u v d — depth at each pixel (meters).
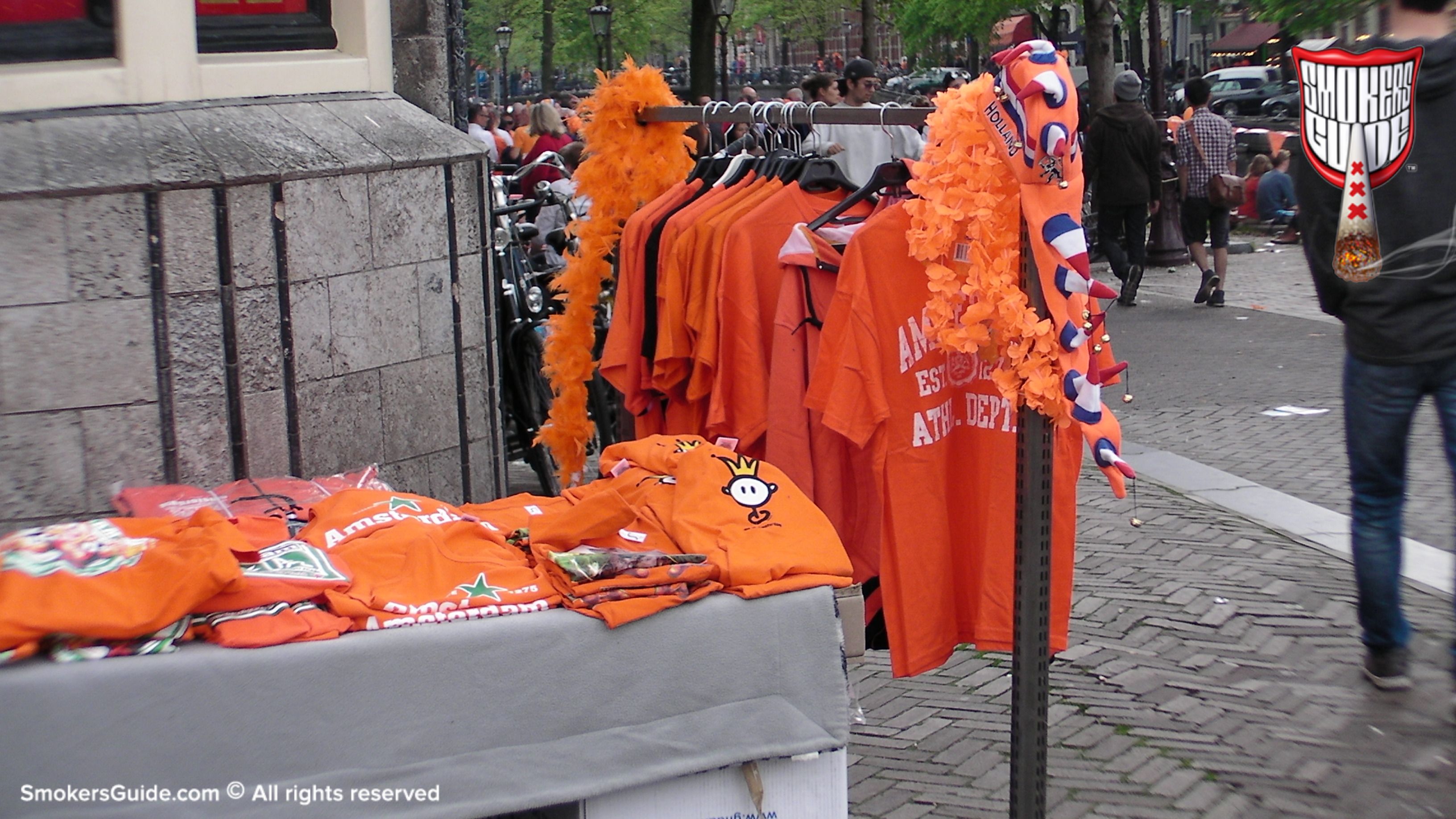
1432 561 5.11
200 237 3.91
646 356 3.86
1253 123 26.64
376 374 4.46
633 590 2.56
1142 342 9.60
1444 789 3.45
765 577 2.65
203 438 3.98
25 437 3.68
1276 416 7.45
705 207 3.73
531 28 47.34
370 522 2.71
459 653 2.44
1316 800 3.40
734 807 2.69
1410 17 3.55
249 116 4.21
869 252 3.13
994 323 2.80
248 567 2.46
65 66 3.91
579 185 4.43
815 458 3.41
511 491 6.88
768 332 3.54
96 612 2.27
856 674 4.32
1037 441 2.79
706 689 2.60
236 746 2.33
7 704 2.21
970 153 2.82
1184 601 4.77
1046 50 2.57
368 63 4.65
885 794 3.50
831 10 46.38
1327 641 4.40
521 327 6.30
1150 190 10.88
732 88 39.62
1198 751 3.68
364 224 4.36
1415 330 3.65
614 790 2.54
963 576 3.50
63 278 3.69
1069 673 4.21
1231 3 28.72
